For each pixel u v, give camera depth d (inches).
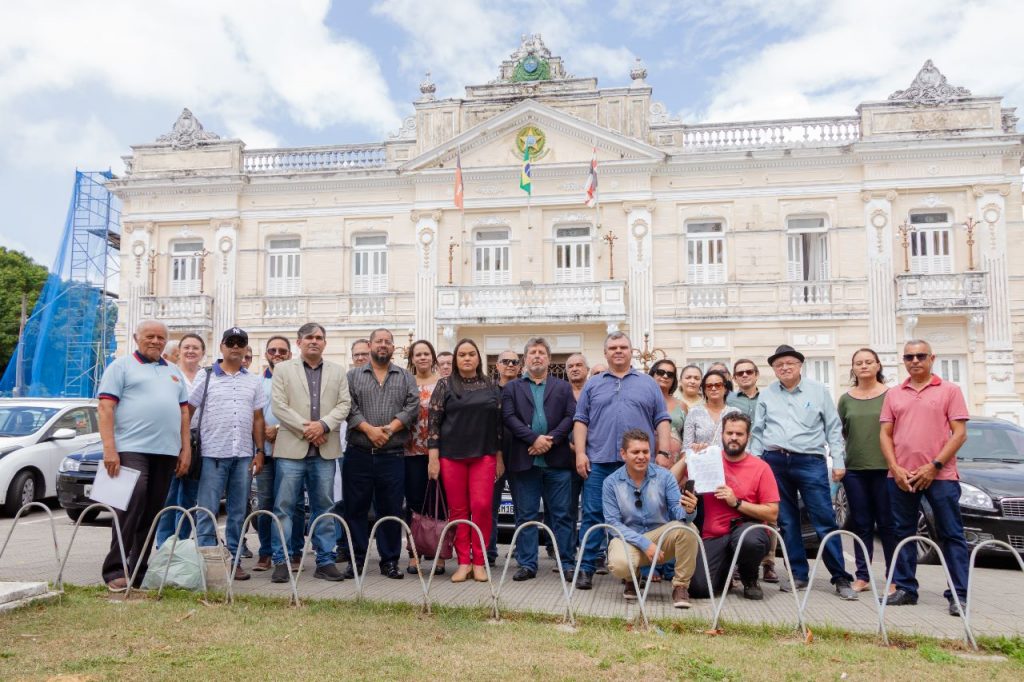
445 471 300.2
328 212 936.3
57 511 539.2
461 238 911.0
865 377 297.3
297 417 292.0
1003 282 818.2
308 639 212.2
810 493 294.8
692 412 319.9
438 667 191.8
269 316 932.6
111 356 1111.0
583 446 301.4
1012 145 821.9
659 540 244.1
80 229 1139.9
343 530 346.3
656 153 871.7
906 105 852.6
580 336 879.1
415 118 946.1
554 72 944.3
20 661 190.4
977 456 412.5
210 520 290.7
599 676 187.6
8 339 1349.7
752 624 233.3
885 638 220.7
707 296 869.2
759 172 872.9
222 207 944.3
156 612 237.8
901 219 845.8
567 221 899.4
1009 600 277.3
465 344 303.4
